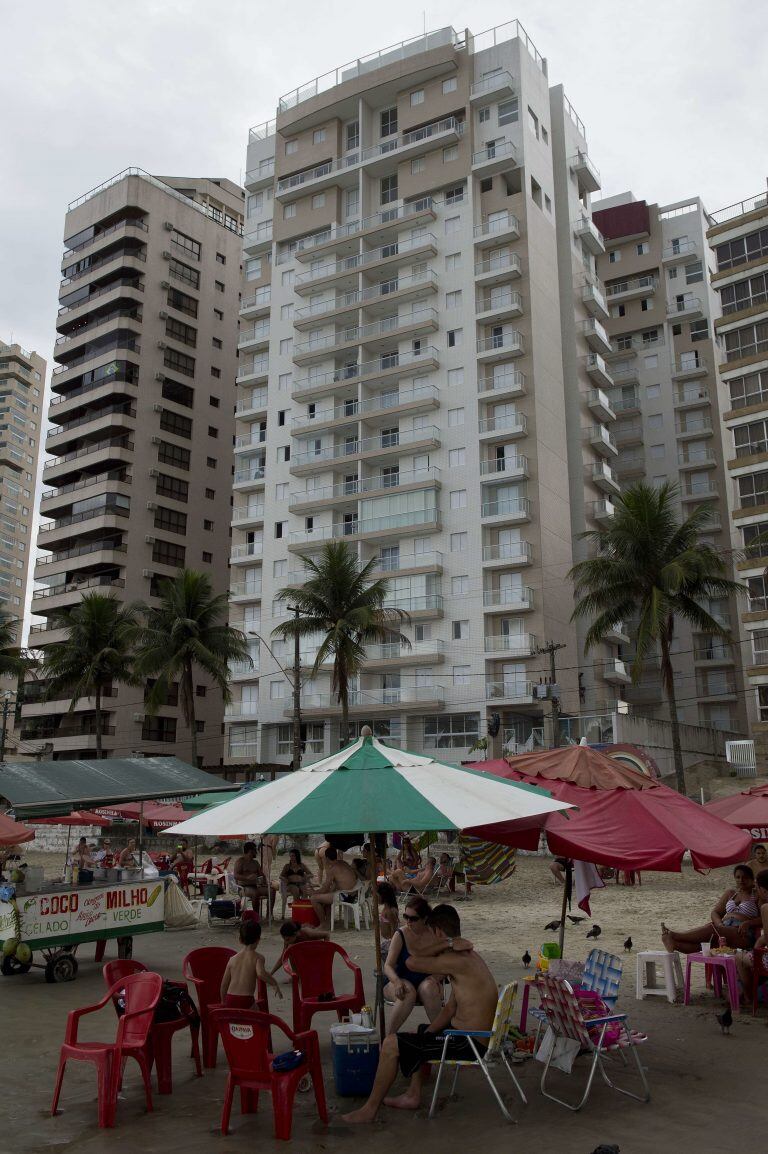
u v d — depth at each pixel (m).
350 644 40.44
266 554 58.66
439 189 56.44
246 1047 6.58
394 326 55.91
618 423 69.44
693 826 8.06
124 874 14.30
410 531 51.78
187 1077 7.97
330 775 7.02
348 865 14.98
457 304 54.03
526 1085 7.50
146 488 68.00
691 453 66.69
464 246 54.47
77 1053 6.96
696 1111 6.77
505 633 49.38
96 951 13.90
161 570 67.62
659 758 44.16
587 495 56.09
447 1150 6.08
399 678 51.03
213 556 71.81
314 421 57.94
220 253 77.75
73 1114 6.94
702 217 69.81
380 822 6.15
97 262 74.00
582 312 60.09
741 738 57.50
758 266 41.50
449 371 53.44
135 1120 6.80
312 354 58.56
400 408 53.69
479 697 48.16
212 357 75.19
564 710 47.81
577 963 9.04
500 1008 6.89
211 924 17.53
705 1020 9.62
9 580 111.62
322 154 61.91
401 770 7.02
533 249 53.94
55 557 68.69
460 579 50.38
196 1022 8.11
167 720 65.25
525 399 51.34
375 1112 6.79
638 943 14.64
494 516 49.88
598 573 36.81
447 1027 7.13
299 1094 7.49
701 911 18.47
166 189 74.44
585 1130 6.39
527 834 8.59
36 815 13.62
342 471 56.94
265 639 57.12
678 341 68.75
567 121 61.06
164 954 14.44
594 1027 7.10
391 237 58.03
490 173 55.31
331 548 42.31
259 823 6.45
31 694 68.19
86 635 52.66
